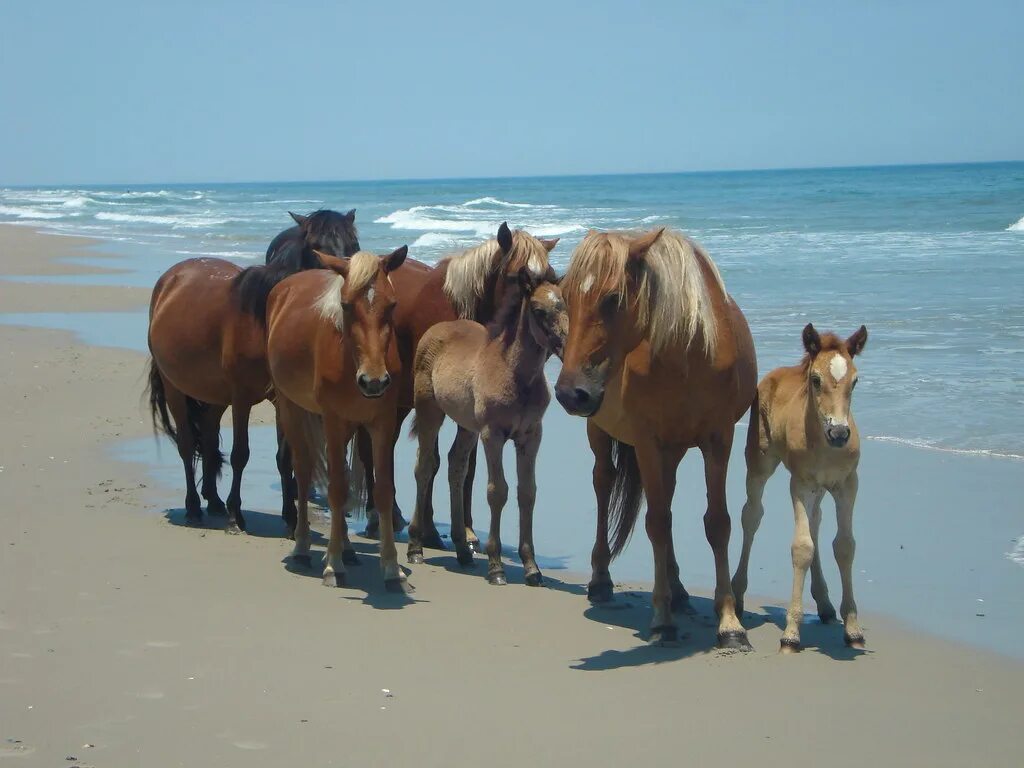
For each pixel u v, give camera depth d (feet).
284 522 29.96
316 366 23.85
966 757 15.43
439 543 28.53
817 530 21.68
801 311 59.00
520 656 19.83
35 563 24.63
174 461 35.27
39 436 37.86
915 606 22.26
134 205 281.54
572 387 18.92
